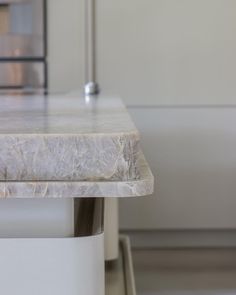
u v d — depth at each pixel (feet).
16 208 1.75
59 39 7.72
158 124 7.95
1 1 7.60
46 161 1.61
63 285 1.73
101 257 1.80
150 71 7.82
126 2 7.68
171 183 8.09
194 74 7.84
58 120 2.17
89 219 2.33
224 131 7.97
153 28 7.73
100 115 2.50
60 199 1.75
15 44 7.71
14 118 2.31
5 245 1.70
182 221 8.20
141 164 1.76
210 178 8.09
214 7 7.69
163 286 6.79
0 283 1.71
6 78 7.77
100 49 7.77
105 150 1.62
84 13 7.68
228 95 7.88
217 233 8.41
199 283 6.91
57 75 7.80
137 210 8.19
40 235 1.76
